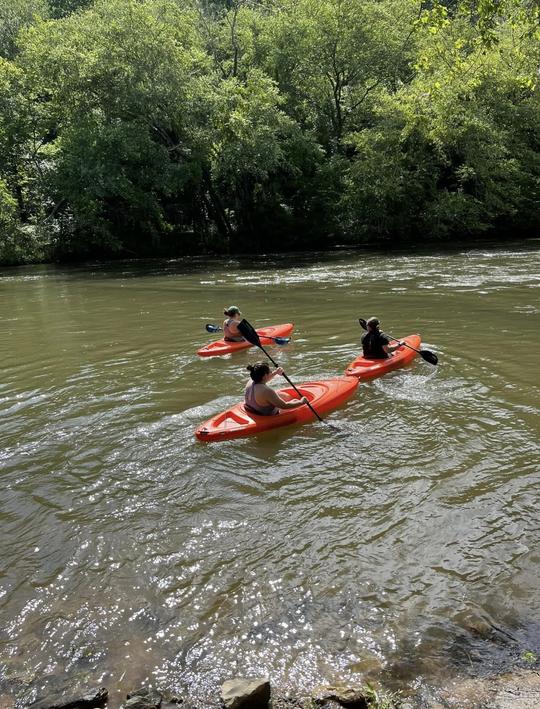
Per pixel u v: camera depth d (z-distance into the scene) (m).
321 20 29.14
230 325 10.30
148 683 3.26
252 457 6.02
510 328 10.98
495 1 12.15
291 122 27.62
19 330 12.73
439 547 4.35
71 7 42.75
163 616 3.80
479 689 3.05
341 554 4.34
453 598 3.81
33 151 28.39
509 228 31.48
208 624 3.71
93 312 14.57
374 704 2.97
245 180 29.84
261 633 3.60
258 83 26.58
